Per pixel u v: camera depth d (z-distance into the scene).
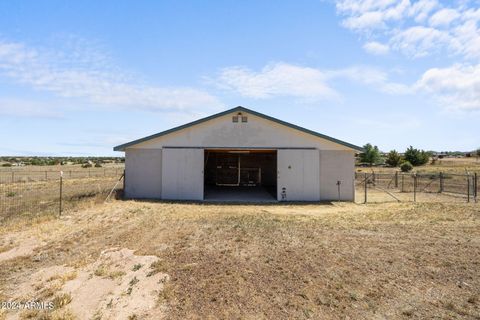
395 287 5.07
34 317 4.30
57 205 13.04
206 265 5.94
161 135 15.63
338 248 7.03
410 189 21.70
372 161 47.44
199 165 15.58
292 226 9.17
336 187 15.80
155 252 6.76
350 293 4.84
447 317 4.19
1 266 6.32
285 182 15.59
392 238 7.94
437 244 7.44
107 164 79.69
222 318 4.14
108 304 4.56
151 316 4.21
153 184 15.77
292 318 4.14
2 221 9.98
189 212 11.73
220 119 15.73
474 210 12.33
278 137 15.72
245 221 9.90
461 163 52.97
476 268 5.90
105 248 7.24
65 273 5.81
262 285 5.10
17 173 40.44
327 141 15.83
